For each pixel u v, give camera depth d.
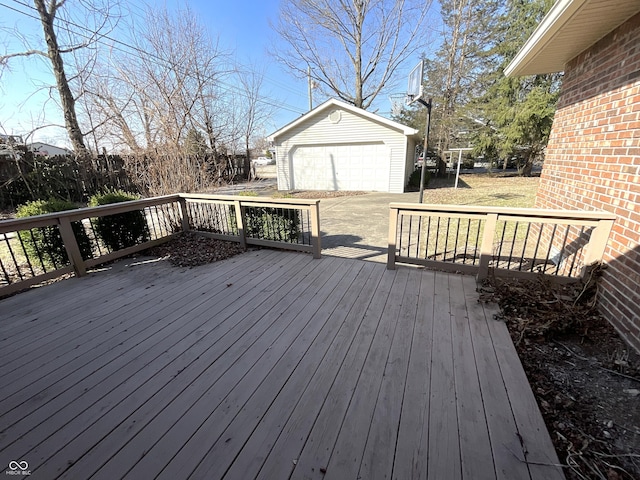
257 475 1.22
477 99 14.45
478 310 2.46
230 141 10.12
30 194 8.55
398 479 1.20
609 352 1.95
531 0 13.12
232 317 2.46
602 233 2.38
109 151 8.92
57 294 2.96
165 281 3.23
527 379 1.72
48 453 1.34
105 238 3.89
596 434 1.39
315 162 11.80
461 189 11.02
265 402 1.59
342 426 1.43
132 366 1.91
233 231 4.62
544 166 4.06
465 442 1.34
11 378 1.83
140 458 1.31
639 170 2.03
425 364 1.85
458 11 14.00
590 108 2.81
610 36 2.51
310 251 3.98
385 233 5.44
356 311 2.50
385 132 10.51
